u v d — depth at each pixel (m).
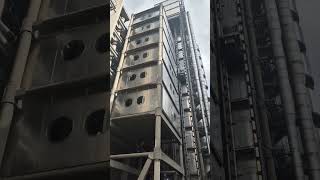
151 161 2.52
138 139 2.69
